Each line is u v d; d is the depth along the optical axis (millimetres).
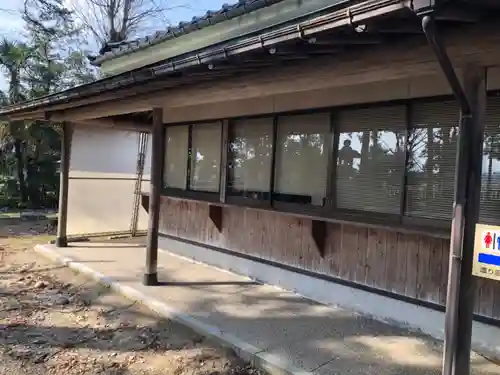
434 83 3518
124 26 17266
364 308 4094
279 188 4949
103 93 4414
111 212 8281
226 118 5645
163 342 3514
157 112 4805
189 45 6277
